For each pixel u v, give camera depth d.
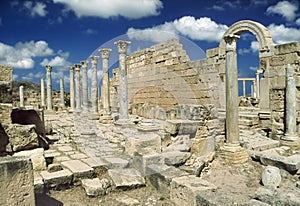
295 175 8.18
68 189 7.12
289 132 11.58
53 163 8.33
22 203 4.70
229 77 9.63
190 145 9.31
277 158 8.74
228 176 8.23
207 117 9.95
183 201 6.21
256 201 5.42
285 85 12.40
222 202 5.34
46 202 6.38
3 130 8.41
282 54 13.25
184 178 6.71
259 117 14.30
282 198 5.74
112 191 7.06
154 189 7.32
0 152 8.30
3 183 4.51
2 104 8.84
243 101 23.30
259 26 14.19
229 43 9.70
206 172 8.52
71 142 11.36
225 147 9.48
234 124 9.54
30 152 7.94
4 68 9.43
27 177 4.77
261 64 14.26
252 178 8.07
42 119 11.37
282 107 13.20
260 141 11.31
